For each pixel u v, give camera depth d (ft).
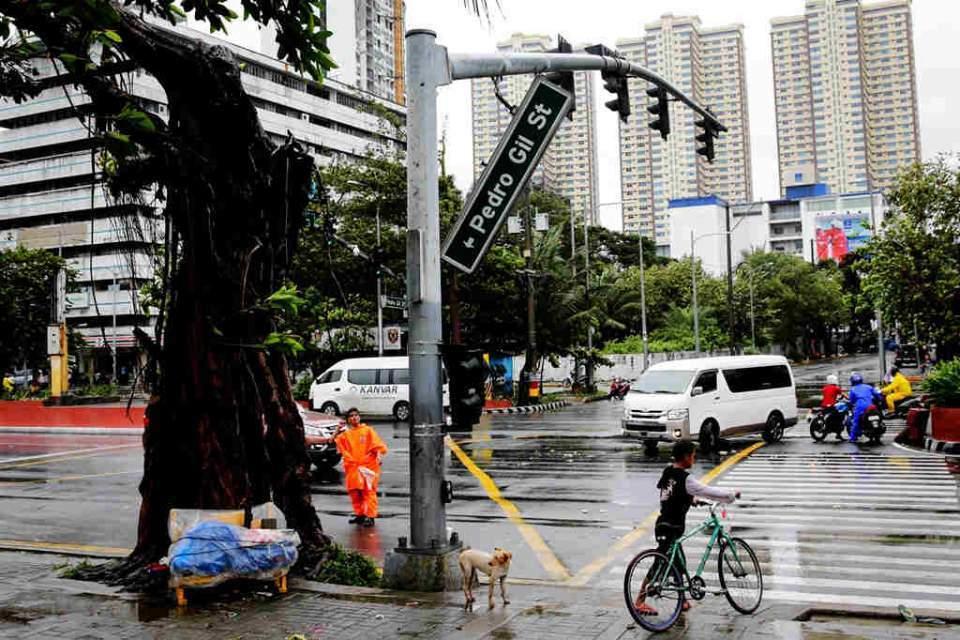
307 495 28.30
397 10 414.00
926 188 80.74
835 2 489.67
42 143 228.84
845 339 361.10
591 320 132.46
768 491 44.45
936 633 20.04
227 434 26.07
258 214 27.37
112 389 128.57
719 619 21.79
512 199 26.22
